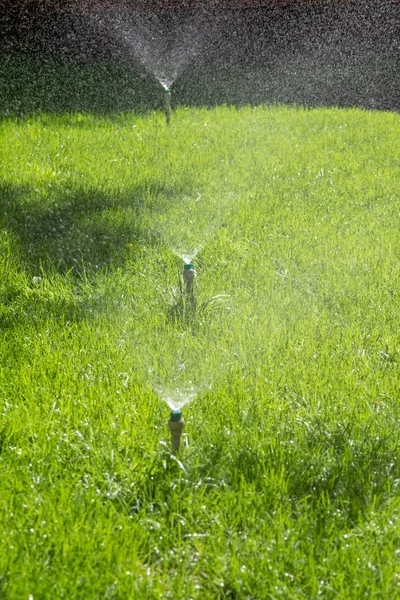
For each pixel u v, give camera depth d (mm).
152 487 3176
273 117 10727
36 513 2936
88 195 7055
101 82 13078
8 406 3725
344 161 8477
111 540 2832
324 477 3273
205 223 6406
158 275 5438
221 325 4664
